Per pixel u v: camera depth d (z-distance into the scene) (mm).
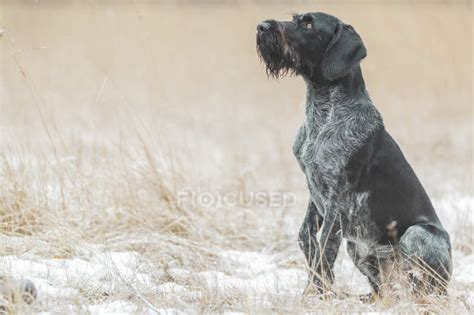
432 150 18422
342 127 9477
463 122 21578
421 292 9062
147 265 10023
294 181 16234
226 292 9016
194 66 26859
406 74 24453
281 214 13023
